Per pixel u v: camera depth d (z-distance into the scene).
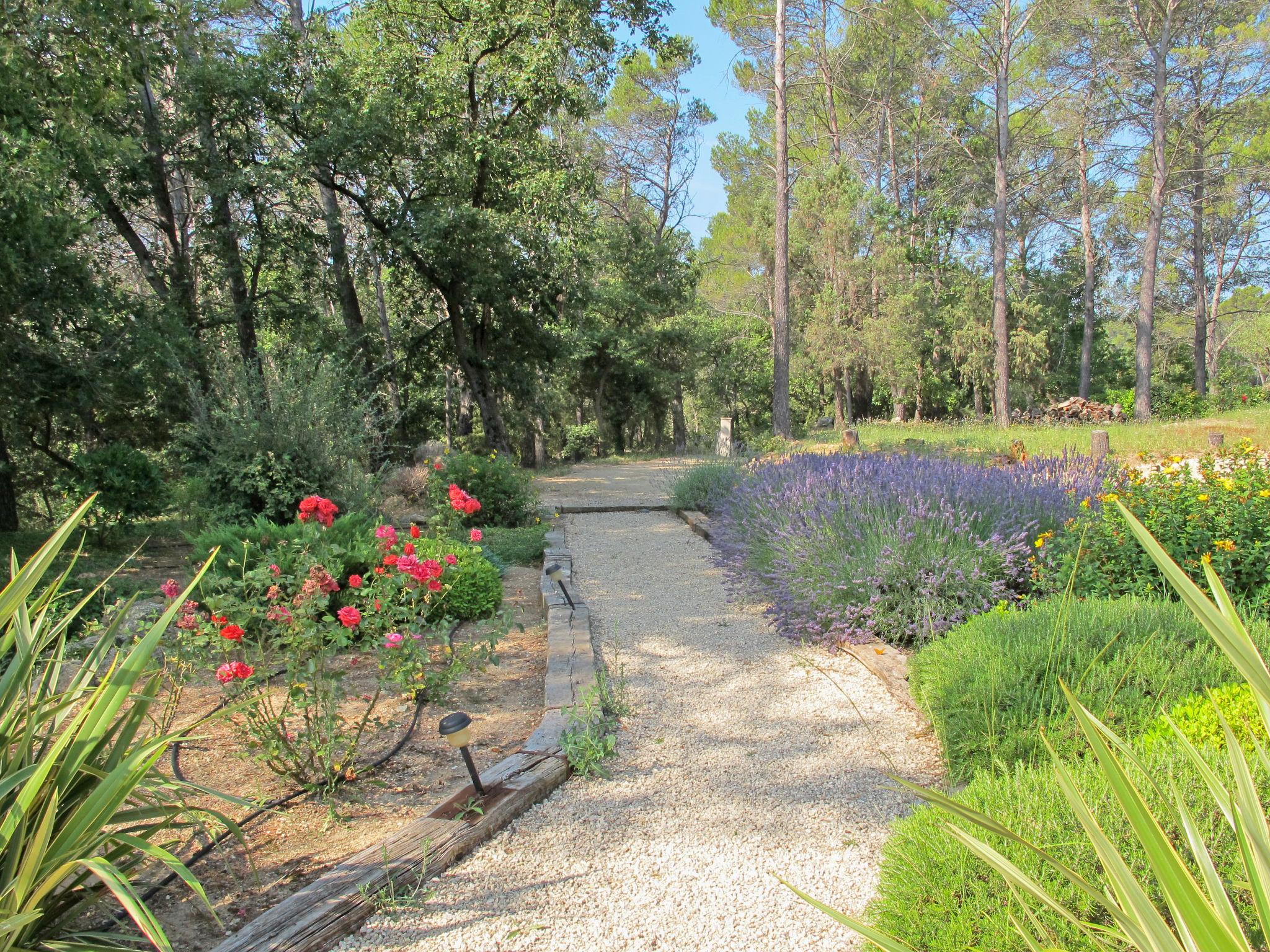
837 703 4.46
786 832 3.13
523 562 9.01
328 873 2.75
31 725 2.19
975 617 4.34
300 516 5.38
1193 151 26.86
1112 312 38.50
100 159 12.51
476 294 17.69
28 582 2.17
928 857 2.26
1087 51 25.31
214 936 2.52
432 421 28.30
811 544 5.88
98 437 13.70
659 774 3.67
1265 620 4.14
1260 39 24.11
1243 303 45.34
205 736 3.94
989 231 33.34
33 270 10.02
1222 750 2.41
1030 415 25.16
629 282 30.03
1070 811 2.18
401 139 16.05
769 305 34.56
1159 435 16.14
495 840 3.10
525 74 16.45
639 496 14.27
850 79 30.53
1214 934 1.12
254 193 14.84
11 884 1.88
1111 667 3.34
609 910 2.65
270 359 10.23
